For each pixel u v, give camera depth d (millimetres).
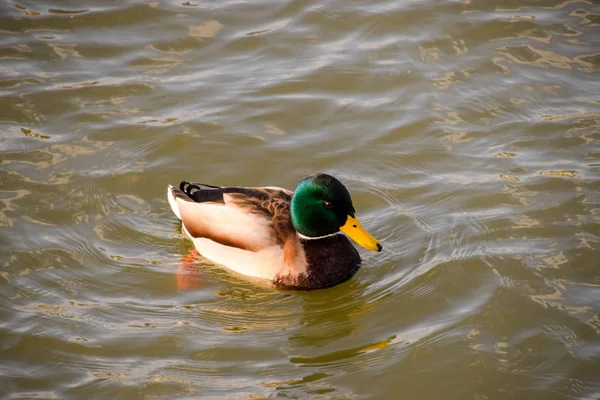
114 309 11750
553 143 14750
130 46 17406
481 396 10109
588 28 17531
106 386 10352
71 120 15438
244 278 12625
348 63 16922
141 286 12273
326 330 11492
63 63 16875
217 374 10609
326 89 16297
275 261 12305
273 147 14898
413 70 16719
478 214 13328
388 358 10812
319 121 15531
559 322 11133
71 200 13711
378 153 14773
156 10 18359
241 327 11562
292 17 18312
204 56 17219
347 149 14875
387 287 12227
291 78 16547
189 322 11594
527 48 17125
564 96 15852
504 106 15727
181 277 12516
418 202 13703
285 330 11516
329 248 12383
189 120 15438
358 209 13664
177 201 13062
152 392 10266
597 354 10570
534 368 10453
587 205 13266
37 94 16000
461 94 16094
